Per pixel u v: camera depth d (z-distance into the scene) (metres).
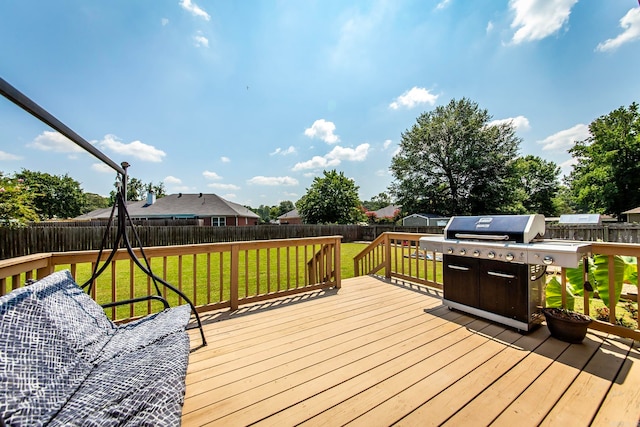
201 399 1.73
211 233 13.98
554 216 30.34
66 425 1.04
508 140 20.77
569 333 2.42
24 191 6.76
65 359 1.43
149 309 2.93
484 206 21.34
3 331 1.25
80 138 1.60
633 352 2.24
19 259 2.04
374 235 18.23
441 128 22.09
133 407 1.14
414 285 4.53
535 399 1.69
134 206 21.84
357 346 2.43
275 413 1.60
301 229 16.98
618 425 1.48
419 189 23.31
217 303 3.37
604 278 2.84
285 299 3.81
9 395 1.09
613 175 18.12
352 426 1.50
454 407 1.64
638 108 17.84
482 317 3.02
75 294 1.94
